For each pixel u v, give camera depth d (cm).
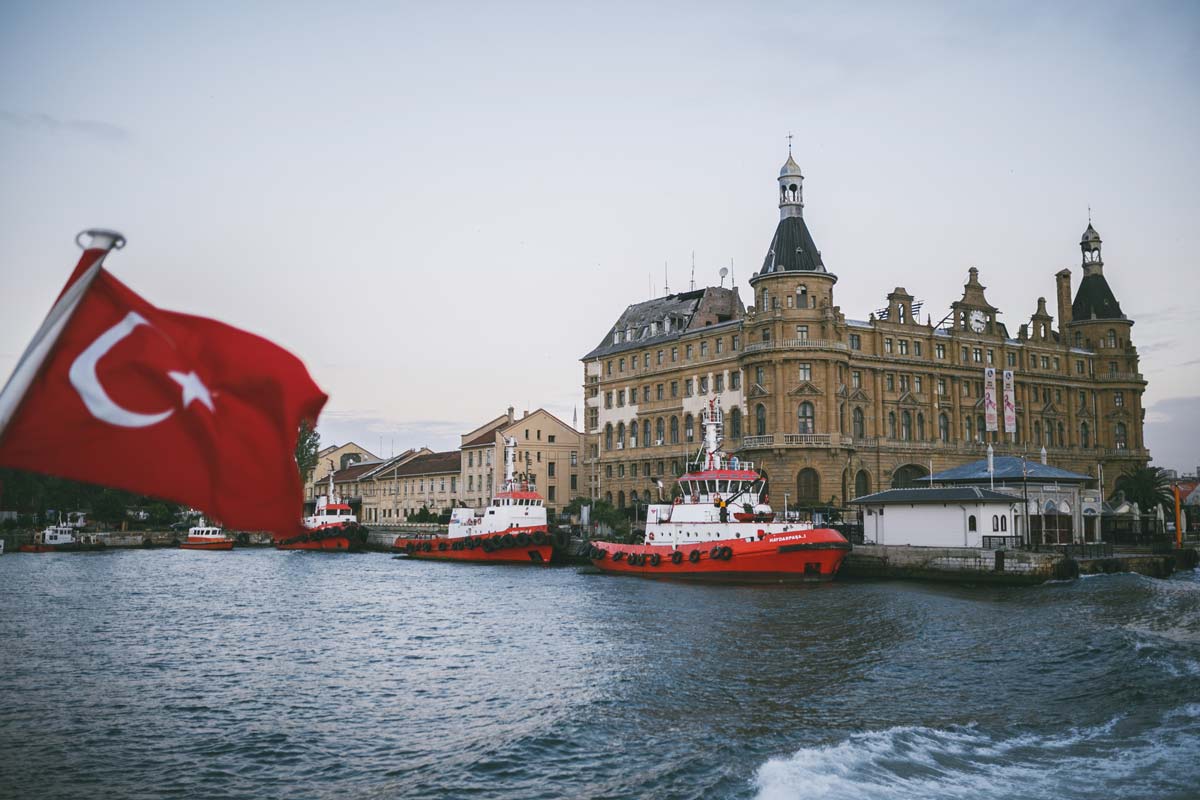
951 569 5478
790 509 8081
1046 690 2588
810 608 4306
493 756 2028
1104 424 11056
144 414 773
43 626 4044
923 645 3297
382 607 4681
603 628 3791
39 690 2748
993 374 8844
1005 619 3847
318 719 2406
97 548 10944
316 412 846
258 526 800
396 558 8706
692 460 9338
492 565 7562
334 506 10856
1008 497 5909
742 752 2002
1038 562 5181
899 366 9250
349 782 1909
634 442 10338
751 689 2641
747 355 8625
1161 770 1859
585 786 1830
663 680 2759
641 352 10356
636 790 1789
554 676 2864
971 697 2523
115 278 782
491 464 11206
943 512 6097
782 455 8344
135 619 4281
